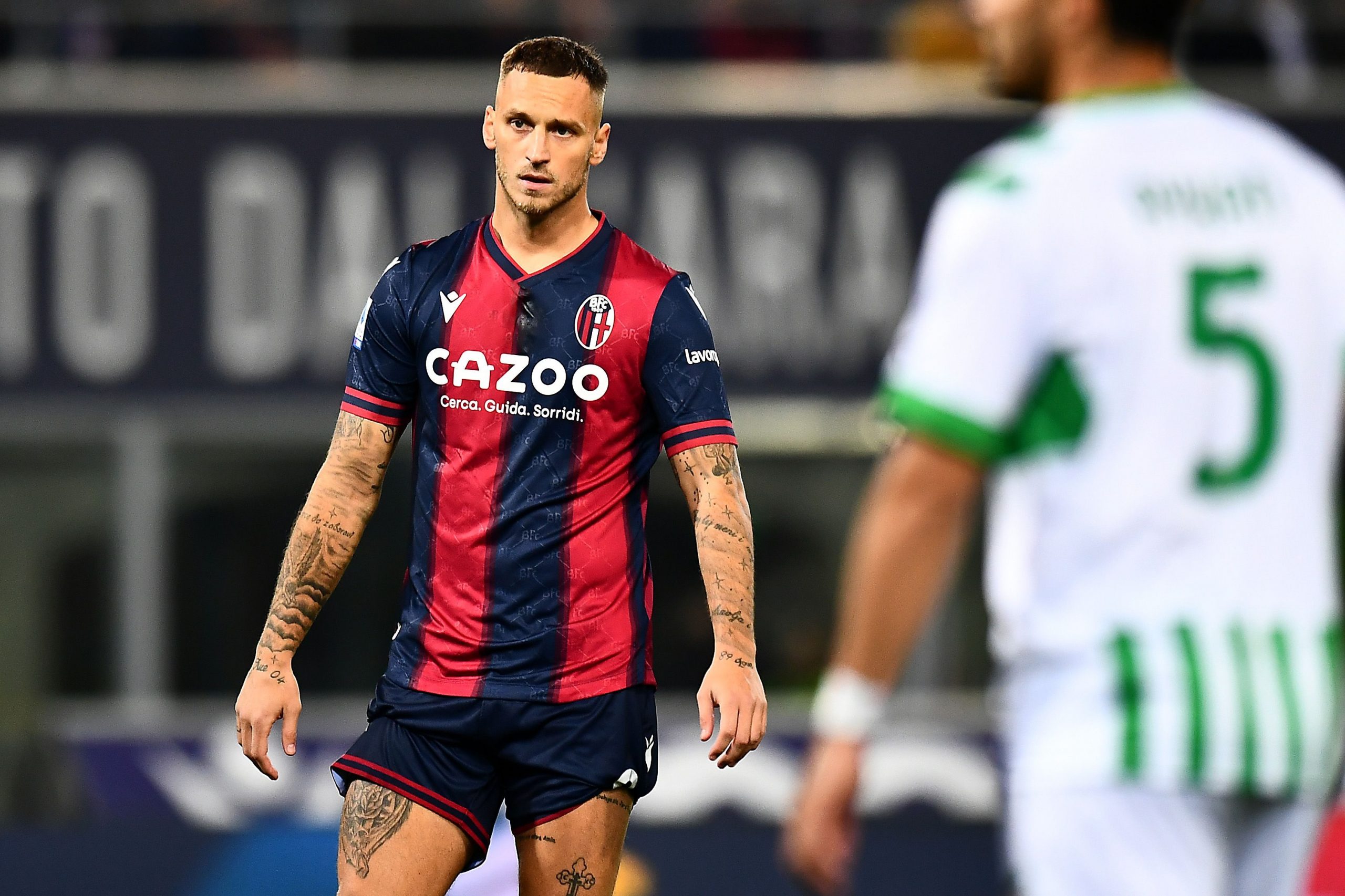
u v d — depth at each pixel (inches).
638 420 455.8
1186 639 315.9
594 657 451.2
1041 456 324.2
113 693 1155.3
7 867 993.5
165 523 1159.6
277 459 1164.5
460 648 450.6
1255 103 1197.1
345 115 1167.0
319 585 455.2
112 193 1154.7
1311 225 328.2
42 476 1153.4
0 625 1151.6
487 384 446.9
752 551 450.3
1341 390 328.8
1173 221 322.7
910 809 1133.7
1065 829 319.3
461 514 450.9
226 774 1133.1
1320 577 323.3
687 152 1176.2
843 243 1175.6
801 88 1190.9
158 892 993.5
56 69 1159.0
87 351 1152.8
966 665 1166.3
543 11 1187.9
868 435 1171.3
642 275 454.9
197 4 1171.9
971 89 1190.9
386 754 455.8
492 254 454.0
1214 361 319.6
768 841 1042.1
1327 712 319.0
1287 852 322.0
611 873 457.4
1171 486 317.4
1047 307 321.4
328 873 1002.7
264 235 1160.2
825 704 331.6
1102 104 334.0
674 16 1199.6
